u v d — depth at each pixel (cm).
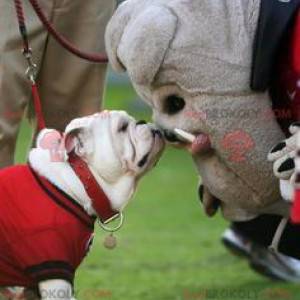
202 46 577
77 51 663
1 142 672
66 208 578
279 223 633
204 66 577
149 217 1166
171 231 1085
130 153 596
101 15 694
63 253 570
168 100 602
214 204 640
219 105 581
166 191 1352
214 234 1074
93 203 590
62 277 565
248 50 579
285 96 586
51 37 686
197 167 619
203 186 633
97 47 697
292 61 575
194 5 582
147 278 858
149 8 585
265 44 571
